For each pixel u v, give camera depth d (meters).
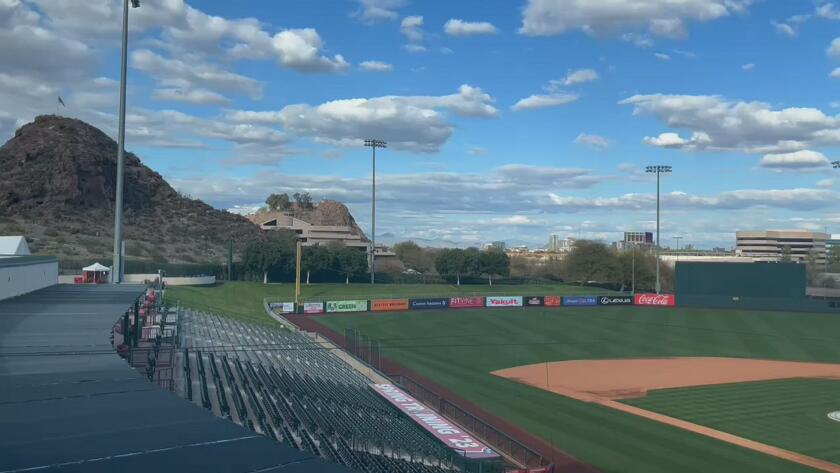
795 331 71.50
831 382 44.78
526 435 31.25
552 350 58.34
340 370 42.69
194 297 73.12
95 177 137.38
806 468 26.81
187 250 127.12
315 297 94.00
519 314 84.50
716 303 91.62
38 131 143.62
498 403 37.88
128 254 112.00
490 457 24.14
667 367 50.50
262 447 8.30
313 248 112.94
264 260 106.06
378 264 147.88
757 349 60.19
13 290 29.48
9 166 133.00
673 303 93.69
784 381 45.03
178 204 156.50
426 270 160.38
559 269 145.88
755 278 89.31
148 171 162.88
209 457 7.89
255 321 64.12
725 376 46.91
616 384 43.78
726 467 26.80
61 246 106.06
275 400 29.58
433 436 26.72
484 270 123.62
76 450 8.13
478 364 51.06
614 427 32.75
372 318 77.88
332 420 27.80
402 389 37.25
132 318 39.78
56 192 128.88
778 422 33.94
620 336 67.25
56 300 28.66
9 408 10.19
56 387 11.65
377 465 22.67
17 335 18.48
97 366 13.79
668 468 26.64
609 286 129.12
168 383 27.61
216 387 29.50
